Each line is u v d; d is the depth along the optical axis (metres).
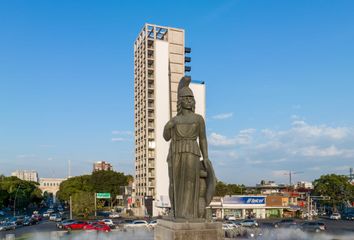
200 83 104.06
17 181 126.25
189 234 11.20
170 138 12.75
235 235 43.66
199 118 12.52
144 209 99.50
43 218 91.94
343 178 106.44
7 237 29.05
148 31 109.44
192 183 12.20
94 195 94.44
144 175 105.62
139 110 114.12
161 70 105.56
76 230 53.38
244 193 126.19
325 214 110.81
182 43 109.81
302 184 163.62
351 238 42.59
